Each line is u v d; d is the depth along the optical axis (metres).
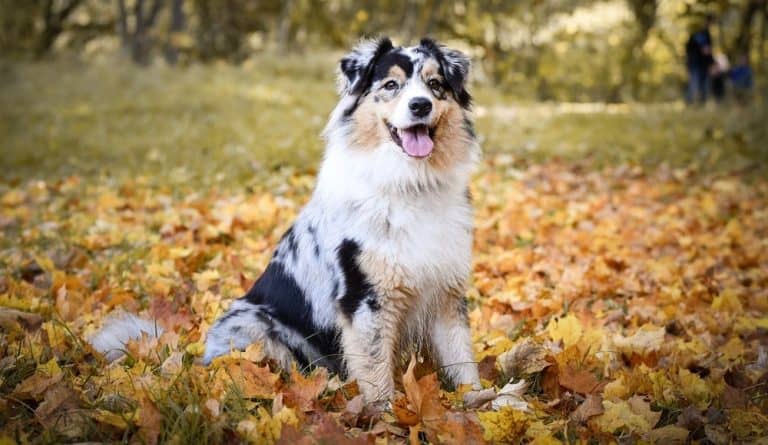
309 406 3.46
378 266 3.84
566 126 15.05
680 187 9.51
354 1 28.45
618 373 3.97
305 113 15.77
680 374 3.83
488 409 3.63
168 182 9.61
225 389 3.52
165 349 4.07
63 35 36.09
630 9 23.73
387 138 3.98
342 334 3.92
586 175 10.55
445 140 4.12
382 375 3.88
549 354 4.01
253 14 31.22
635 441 3.28
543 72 24.45
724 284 5.91
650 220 8.02
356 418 3.44
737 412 3.40
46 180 9.83
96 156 11.54
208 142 12.45
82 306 4.96
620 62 24.28
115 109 15.80
